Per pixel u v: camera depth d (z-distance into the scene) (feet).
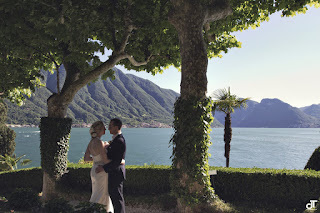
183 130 20.04
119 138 16.92
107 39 29.73
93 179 16.85
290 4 23.73
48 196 26.37
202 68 20.51
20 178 31.35
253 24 31.07
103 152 16.53
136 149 276.62
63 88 28.60
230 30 31.45
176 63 33.78
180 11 20.98
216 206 19.58
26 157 179.11
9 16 20.59
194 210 19.66
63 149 27.81
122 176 17.24
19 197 22.11
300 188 21.43
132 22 26.32
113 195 16.83
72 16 21.97
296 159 199.62
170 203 22.53
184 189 19.86
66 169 28.50
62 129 27.53
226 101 38.81
